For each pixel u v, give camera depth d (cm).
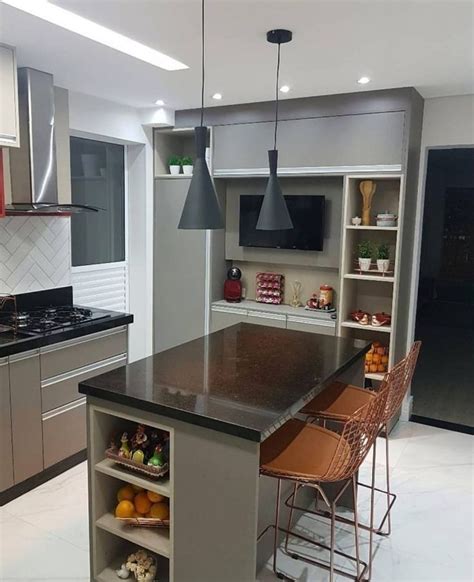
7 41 274
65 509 295
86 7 225
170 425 196
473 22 238
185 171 473
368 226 391
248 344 289
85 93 394
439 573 248
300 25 244
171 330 498
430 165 688
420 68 313
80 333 329
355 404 260
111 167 480
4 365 287
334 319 417
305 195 444
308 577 244
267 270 487
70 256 404
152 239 497
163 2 220
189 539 198
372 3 218
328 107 388
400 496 314
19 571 245
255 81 351
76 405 335
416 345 262
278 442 219
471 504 307
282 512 276
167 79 349
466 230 700
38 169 328
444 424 422
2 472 293
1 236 351
